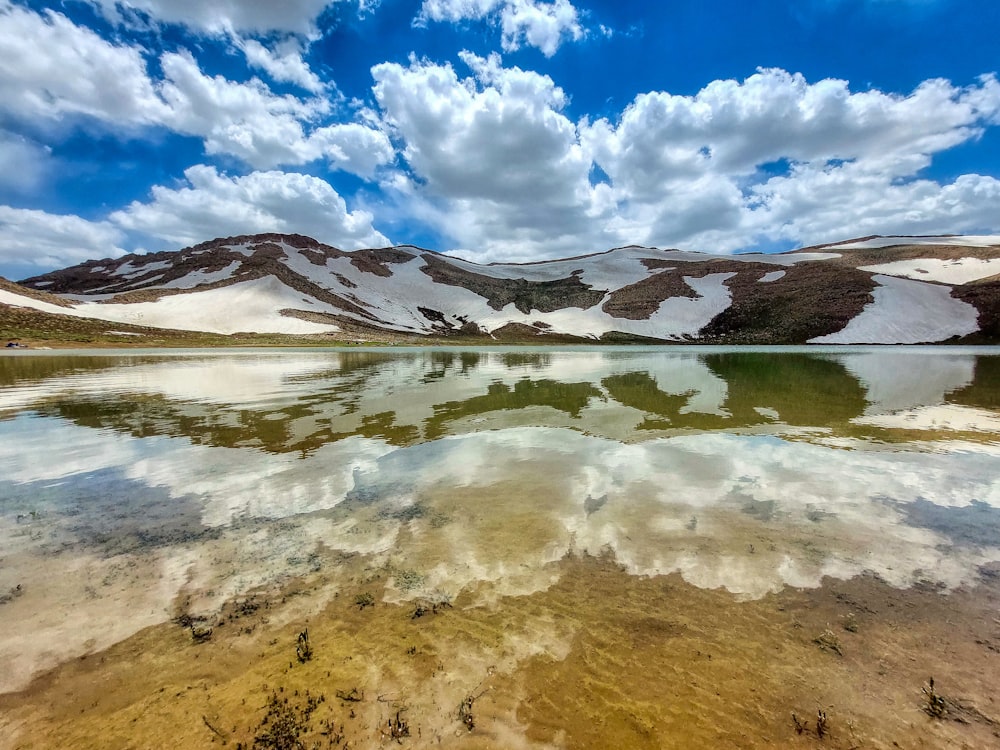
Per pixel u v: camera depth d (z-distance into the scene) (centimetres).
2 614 397
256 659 350
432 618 397
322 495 669
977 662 348
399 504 638
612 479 737
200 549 512
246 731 291
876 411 1283
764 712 308
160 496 666
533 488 698
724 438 992
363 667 343
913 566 480
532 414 1249
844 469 784
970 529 562
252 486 704
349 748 280
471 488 697
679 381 1988
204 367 2816
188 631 379
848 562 489
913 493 677
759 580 455
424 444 944
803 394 1602
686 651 362
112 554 502
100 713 303
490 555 501
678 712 309
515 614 403
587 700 317
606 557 498
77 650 355
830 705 312
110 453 882
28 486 707
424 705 312
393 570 471
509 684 330
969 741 285
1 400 1513
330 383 1955
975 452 882
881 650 361
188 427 1098
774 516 600
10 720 296
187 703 311
